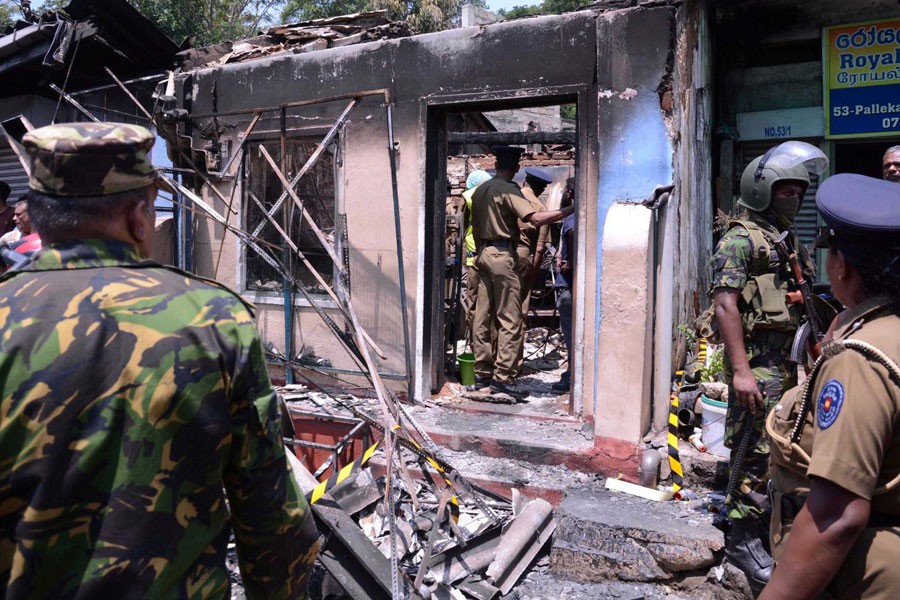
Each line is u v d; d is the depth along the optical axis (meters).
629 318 4.14
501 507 3.95
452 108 5.14
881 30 6.16
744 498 3.27
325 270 5.58
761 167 3.30
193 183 6.10
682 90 4.74
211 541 1.41
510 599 3.47
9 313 1.34
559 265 5.80
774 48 6.73
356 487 3.62
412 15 17.75
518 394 5.38
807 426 1.74
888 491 1.52
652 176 4.43
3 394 1.28
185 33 14.21
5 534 1.28
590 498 3.97
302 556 1.57
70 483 1.28
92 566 1.28
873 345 1.52
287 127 5.64
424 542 3.50
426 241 5.19
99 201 1.42
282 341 5.78
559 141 8.66
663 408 4.56
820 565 1.50
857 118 6.34
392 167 4.84
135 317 1.35
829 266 1.75
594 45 4.59
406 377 5.20
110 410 1.30
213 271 6.07
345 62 5.38
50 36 6.89
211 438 1.37
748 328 3.28
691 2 5.14
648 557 3.55
